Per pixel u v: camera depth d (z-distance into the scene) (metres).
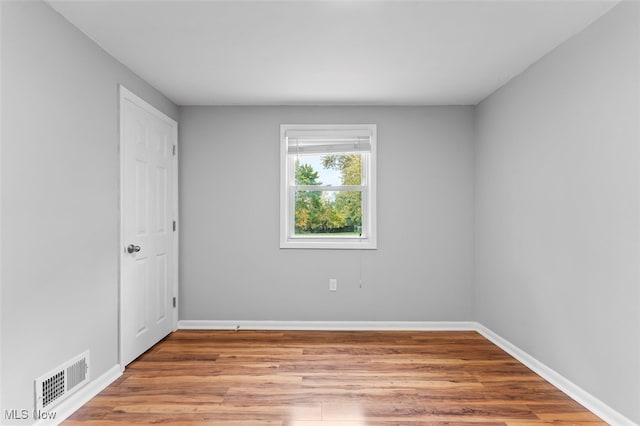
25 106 2.10
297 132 4.33
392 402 2.56
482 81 3.57
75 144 2.51
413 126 4.31
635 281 2.16
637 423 2.14
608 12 2.35
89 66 2.68
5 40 1.97
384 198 4.32
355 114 4.32
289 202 4.41
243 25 2.54
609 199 2.34
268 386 2.80
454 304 4.31
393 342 3.83
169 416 2.37
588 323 2.52
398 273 4.31
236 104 4.27
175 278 4.21
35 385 2.15
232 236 4.32
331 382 2.87
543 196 3.03
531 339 3.19
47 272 2.25
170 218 4.07
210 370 3.11
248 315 4.31
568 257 2.72
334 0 2.25
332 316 4.31
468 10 2.36
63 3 2.25
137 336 3.35
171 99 4.07
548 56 2.96
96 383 2.70
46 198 2.25
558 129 2.84
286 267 4.32
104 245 2.83
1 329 1.94
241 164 4.32
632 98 2.17
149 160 3.59
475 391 2.73
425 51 2.94
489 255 3.95
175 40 2.74
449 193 4.31
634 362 2.16
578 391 2.59
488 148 3.97
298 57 3.04
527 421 2.32
